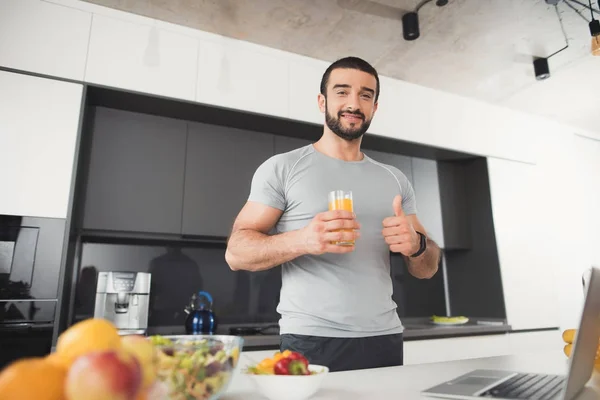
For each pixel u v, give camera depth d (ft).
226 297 8.51
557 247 11.22
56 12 6.73
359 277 3.87
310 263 3.85
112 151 7.37
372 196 4.29
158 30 7.50
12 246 5.79
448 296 11.09
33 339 5.64
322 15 7.50
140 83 7.10
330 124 4.43
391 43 8.37
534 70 9.24
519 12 7.41
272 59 8.41
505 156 10.96
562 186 11.87
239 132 8.52
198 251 8.50
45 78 6.43
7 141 6.04
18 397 1.13
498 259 9.98
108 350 1.18
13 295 5.66
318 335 3.59
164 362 1.61
